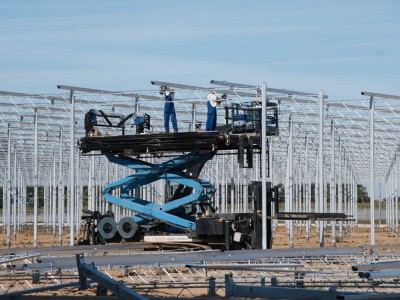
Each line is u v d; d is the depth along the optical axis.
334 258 35.66
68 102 52.84
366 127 60.44
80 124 64.19
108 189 44.38
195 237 41.69
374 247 38.25
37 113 57.75
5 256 34.97
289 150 58.91
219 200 77.25
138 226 43.53
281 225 106.00
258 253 33.84
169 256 31.86
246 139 42.59
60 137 63.41
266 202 41.97
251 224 42.03
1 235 77.75
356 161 85.25
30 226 95.69
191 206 44.22
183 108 56.69
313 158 80.12
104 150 43.81
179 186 44.47
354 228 90.56
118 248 39.69
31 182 98.19
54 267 28.67
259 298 20.33
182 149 42.56
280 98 49.28
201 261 31.12
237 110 44.03
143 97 52.00
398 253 37.50
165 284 27.25
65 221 96.88
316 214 42.03
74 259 31.48
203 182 43.72
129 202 43.75
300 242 65.88
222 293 27.58
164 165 43.47
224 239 41.16
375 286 25.44
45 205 85.12
